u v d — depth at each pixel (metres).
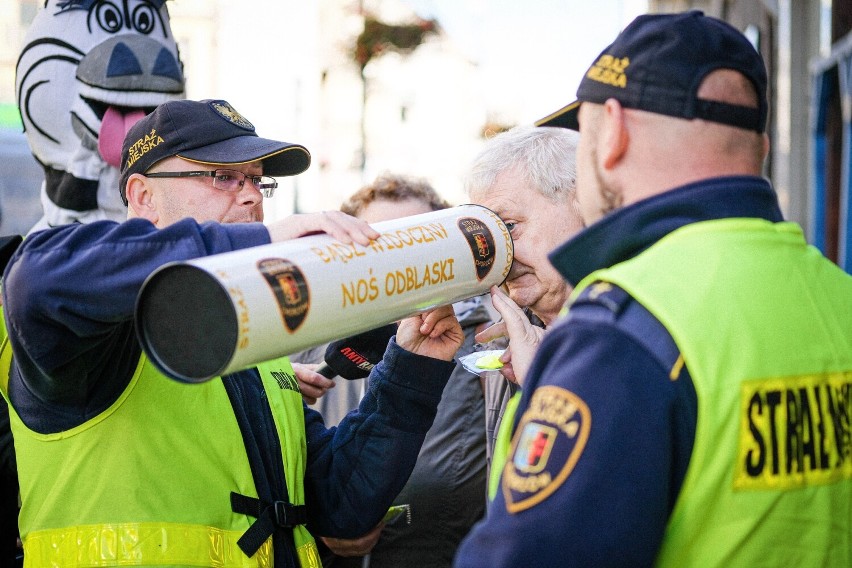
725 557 1.23
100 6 3.04
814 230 6.93
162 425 1.84
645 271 1.29
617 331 1.23
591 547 1.15
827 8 7.03
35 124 3.05
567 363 1.25
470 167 2.14
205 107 2.25
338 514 2.17
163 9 3.17
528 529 1.17
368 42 9.83
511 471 1.24
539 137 2.07
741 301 1.28
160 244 1.56
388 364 2.15
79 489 1.80
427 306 1.71
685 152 1.34
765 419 1.24
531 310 2.19
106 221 1.64
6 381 1.89
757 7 8.45
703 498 1.22
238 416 1.98
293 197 9.72
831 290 1.42
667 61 1.34
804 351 1.31
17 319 1.58
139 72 3.02
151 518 1.80
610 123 1.37
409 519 2.71
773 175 8.58
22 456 1.85
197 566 1.81
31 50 3.07
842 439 1.34
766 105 1.41
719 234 1.32
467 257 1.76
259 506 1.93
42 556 1.79
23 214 10.03
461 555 1.23
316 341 1.47
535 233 2.02
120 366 1.80
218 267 1.36
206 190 2.21
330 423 3.09
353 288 1.51
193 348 1.37
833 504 1.31
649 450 1.18
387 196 3.06
